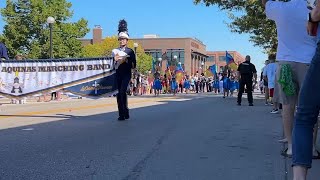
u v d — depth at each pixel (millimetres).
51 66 11992
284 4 5762
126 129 9133
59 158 6250
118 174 5340
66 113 13141
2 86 12297
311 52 5672
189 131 8734
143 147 7023
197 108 14758
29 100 22141
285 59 5754
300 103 3756
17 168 5660
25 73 12211
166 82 43344
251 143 7320
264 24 27938
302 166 3734
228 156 6297
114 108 15156
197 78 51625
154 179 5102
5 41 46000
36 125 9930
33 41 46344
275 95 6430
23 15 46406
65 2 47812
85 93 11773
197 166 5699
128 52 10938
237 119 10977
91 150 6816
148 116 11812
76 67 11852
